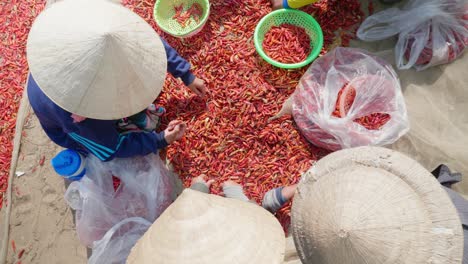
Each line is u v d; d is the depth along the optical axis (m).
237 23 3.79
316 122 3.25
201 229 1.87
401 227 1.72
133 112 2.52
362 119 3.36
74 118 2.54
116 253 3.01
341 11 3.79
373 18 3.67
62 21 2.23
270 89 3.56
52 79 2.26
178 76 3.26
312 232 1.90
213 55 3.69
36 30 2.32
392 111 3.26
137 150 3.09
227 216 1.97
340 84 3.39
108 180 3.20
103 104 2.35
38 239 3.66
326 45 3.77
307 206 2.04
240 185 3.36
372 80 3.27
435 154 3.31
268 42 3.70
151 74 2.45
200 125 3.52
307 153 3.44
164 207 3.34
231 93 3.54
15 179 3.77
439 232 1.84
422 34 3.49
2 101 3.87
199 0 3.85
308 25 3.70
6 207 3.72
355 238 1.67
